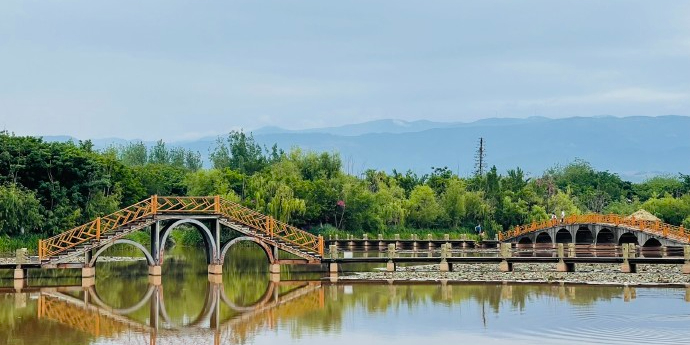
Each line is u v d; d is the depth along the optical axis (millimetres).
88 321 52781
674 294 63031
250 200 129625
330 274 77625
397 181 165625
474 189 161500
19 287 69062
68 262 77750
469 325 50344
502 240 116688
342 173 148000
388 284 72250
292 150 151500
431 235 127938
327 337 47281
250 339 47000
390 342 45656
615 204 174625
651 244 94250
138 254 105375
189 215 74688
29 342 46031
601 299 60656
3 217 93500
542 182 174125
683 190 184375
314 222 138000
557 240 111312
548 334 47062
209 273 76062
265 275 81000
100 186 107312
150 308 58188
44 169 102438
